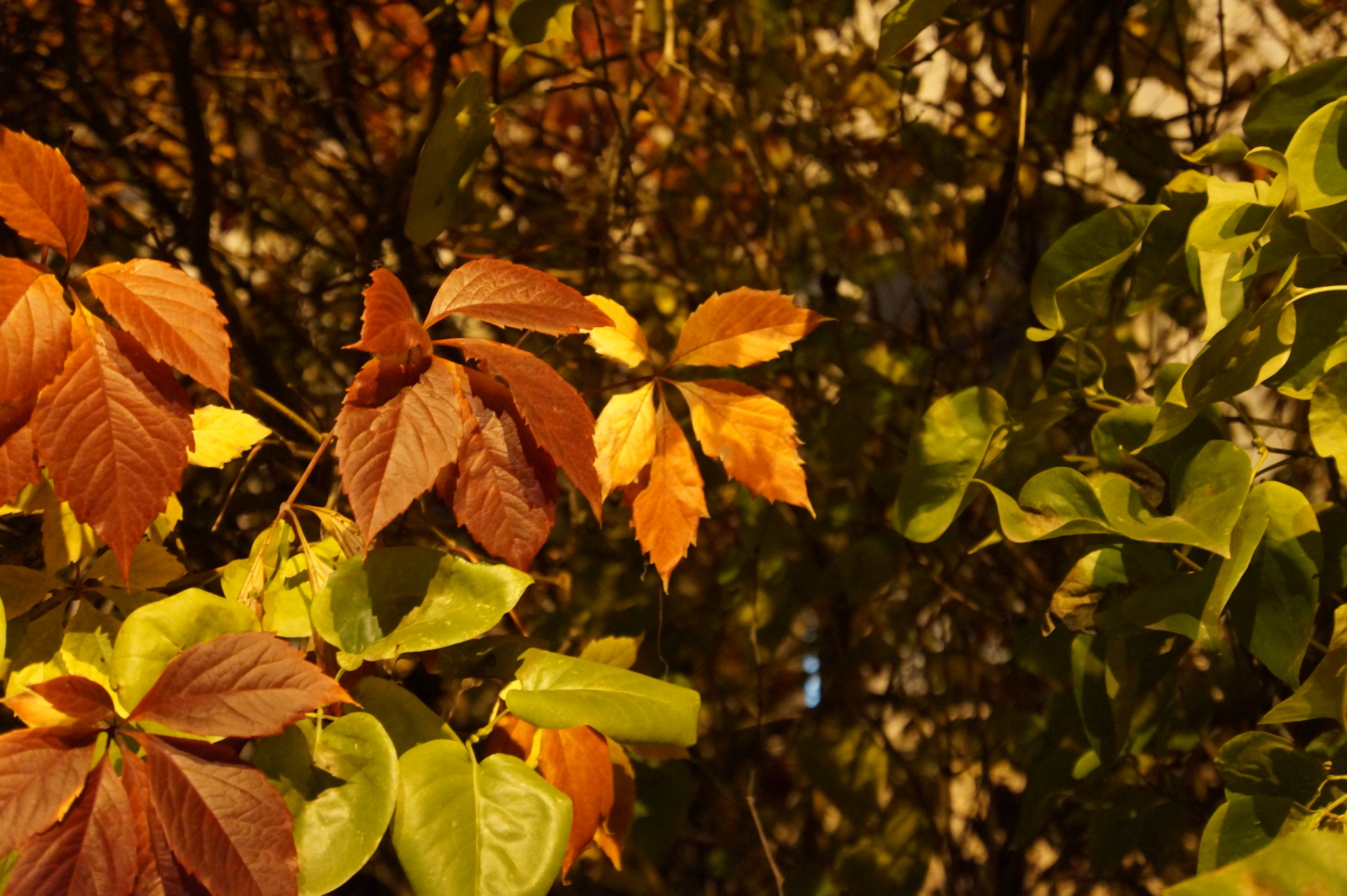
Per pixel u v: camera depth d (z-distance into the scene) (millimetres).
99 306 659
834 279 1205
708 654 1225
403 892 1158
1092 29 1100
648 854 955
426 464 619
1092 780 888
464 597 639
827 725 1235
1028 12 902
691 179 1430
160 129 1146
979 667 1250
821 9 1369
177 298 625
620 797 732
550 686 666
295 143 1329
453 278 657
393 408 624
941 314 1269
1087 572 712
